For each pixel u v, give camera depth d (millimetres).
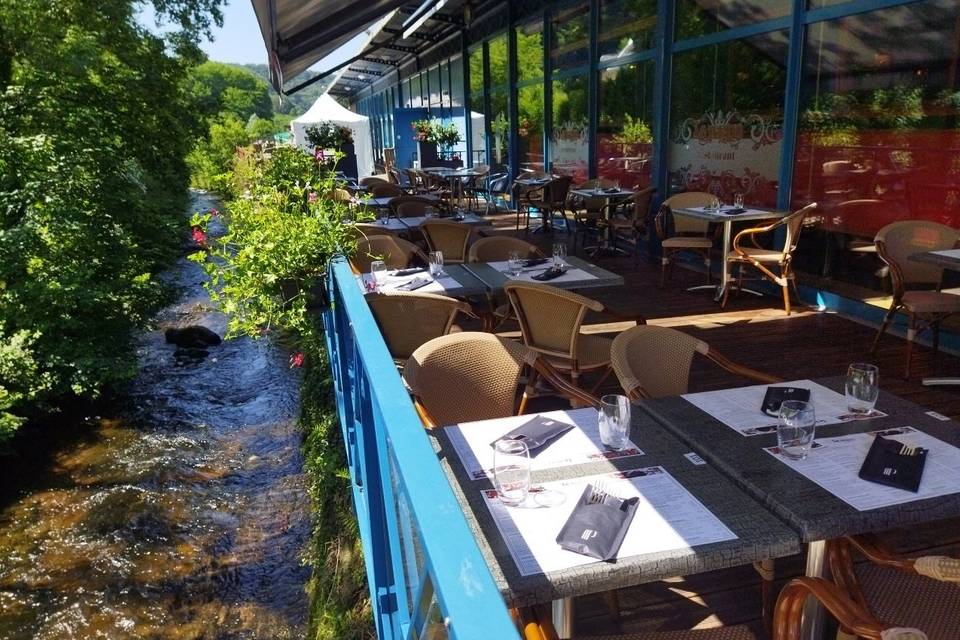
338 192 6559
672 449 1761
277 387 7816
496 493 1550
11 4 11578
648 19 7789
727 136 6633
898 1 4676
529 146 11922
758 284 6258
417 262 5262
